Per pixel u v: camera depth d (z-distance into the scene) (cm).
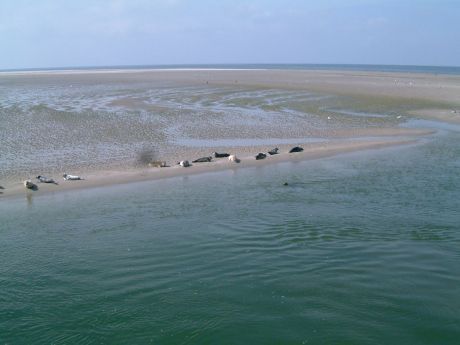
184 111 3766
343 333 901
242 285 1075
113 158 2309
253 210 1569
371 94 4844
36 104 4100
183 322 944
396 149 2584
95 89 5753
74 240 1342
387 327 916
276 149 2473
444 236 1326
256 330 915
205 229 1406
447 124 3388
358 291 1041
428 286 1060
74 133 2845
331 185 1867
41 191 1803
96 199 1714
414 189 1780
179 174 2081
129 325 939
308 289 1052
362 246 1266
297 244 1285
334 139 2858
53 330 926
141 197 1739
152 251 1260
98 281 1105
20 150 2420
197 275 1125
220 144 2669
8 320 955
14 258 1231
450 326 916
